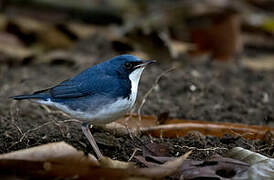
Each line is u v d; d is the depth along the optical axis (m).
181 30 19.09
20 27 18.12
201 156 8.59
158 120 10.25
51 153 6.88
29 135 9.33
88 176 6.95
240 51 18.12
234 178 7.18
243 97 12.70
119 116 9.03
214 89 13.16
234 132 9.77
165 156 8.45
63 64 16.06
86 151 8.88
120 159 8.53
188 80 13.57
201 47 18.05
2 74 14.69
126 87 8.88
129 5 21.92
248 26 21.33
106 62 9.17
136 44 16.91
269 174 7.30
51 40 17.83
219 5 20.12
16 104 11.59
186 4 20.81
